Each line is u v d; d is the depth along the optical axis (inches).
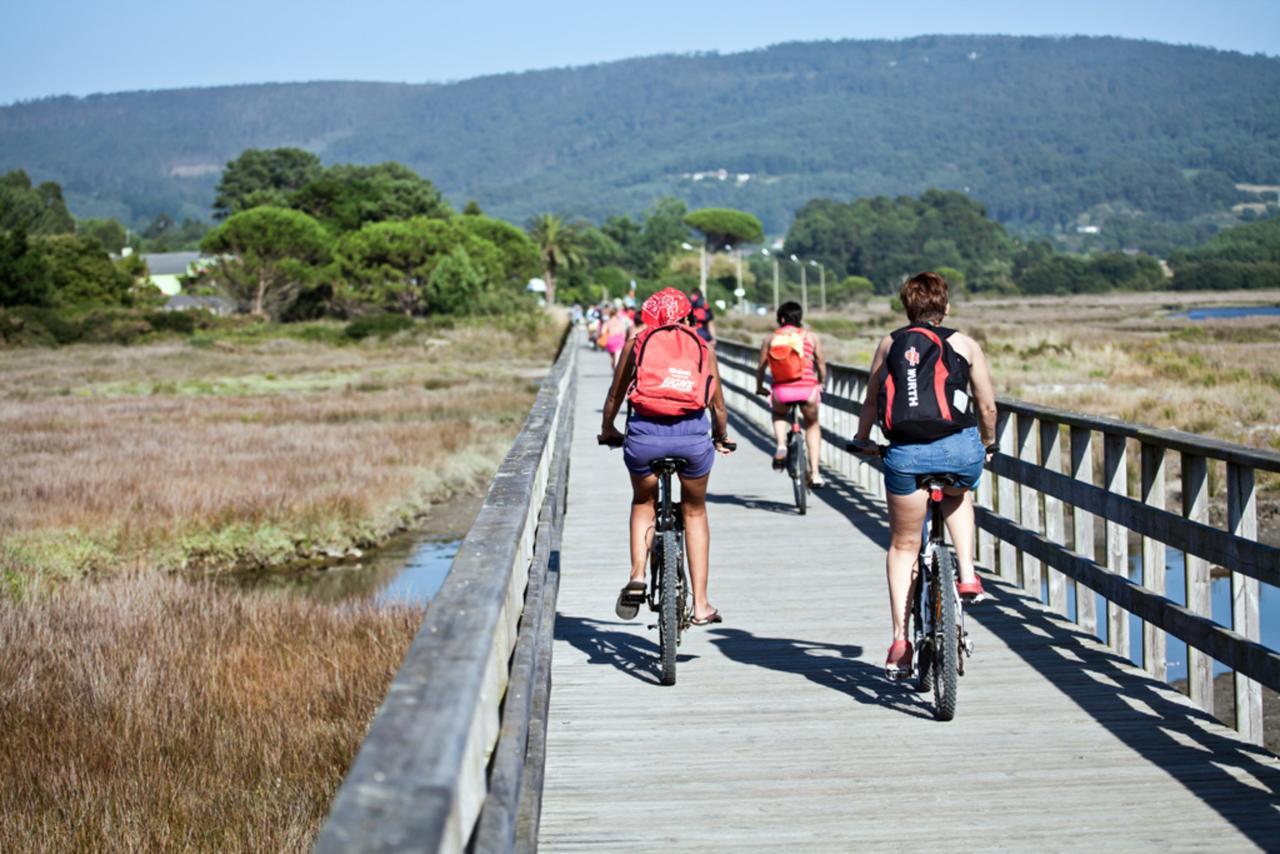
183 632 454.0
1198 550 254.4
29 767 323.3
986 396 261.9
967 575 269.0
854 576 400.2
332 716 367.2
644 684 287.1
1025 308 6343.5
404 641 432.5
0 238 3272.6
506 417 1400.1
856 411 608.7
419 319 3914.9
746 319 4726.9
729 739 249.4
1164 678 287.4
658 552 293.4
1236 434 912.9
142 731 348.8
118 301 4047.7
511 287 4795.8
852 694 277.1
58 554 679.7
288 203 5260.8
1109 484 307.7
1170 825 202.4
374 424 1301.7
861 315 5821.9
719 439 301.0
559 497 454.0
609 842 200.5
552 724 259.8
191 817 296.5
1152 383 1251.8
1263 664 225.0
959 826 204.7
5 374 2190.0
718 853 195.9
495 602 127.7
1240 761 229.8
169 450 1061.1
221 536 739.4
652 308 285.6
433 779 79.1
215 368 2445.9
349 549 764.6
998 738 246.1
